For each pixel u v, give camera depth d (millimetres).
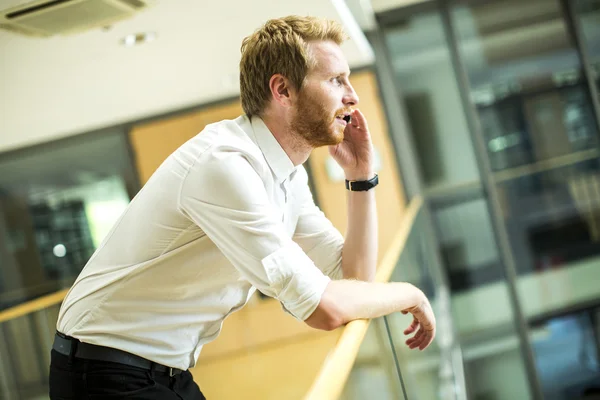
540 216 6043
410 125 6059
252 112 1529
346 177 1780
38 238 6215
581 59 5938
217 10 3307
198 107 5945
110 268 1413
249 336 5762
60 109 4879
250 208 1298
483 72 6059
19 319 4031
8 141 5746
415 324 1760
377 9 6070
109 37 3398
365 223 1753
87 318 1404
